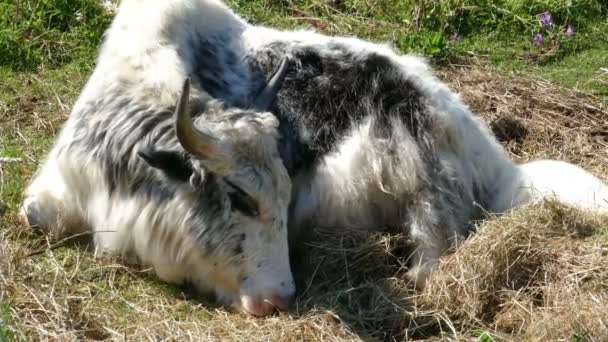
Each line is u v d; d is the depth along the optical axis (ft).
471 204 14.49
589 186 14.78
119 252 13.91
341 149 14.35
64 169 14.07
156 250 13.57
